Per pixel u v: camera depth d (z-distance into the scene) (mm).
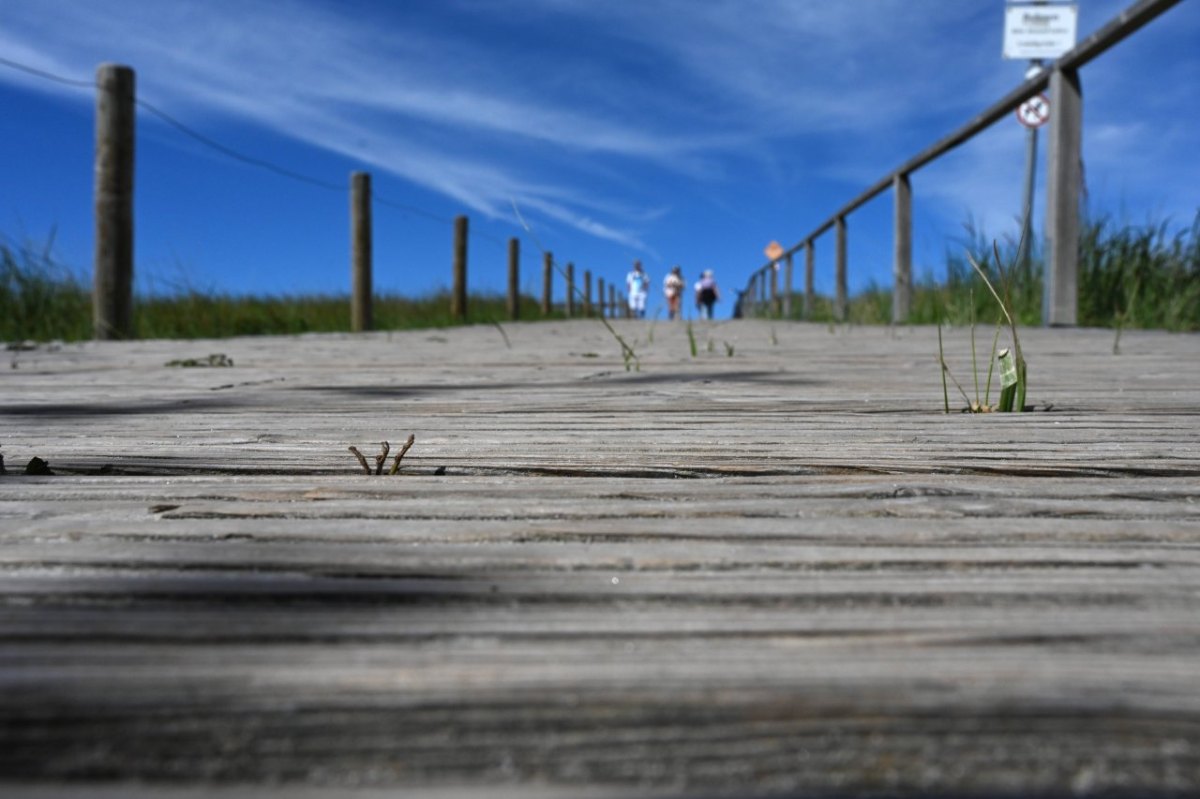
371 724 538
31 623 668
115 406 2252
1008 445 1480
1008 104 7203
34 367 4012
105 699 557
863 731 529
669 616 697
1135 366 3193
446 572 798
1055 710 546
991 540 907
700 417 1889
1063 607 717
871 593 747
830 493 1112
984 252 8312
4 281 7758
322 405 2221
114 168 7648
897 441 1537
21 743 522
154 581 765
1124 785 490
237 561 823
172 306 9422
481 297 18766
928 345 4762
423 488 1153
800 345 4941
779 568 818
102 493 1136
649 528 945
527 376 3086
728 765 505
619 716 544
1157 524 958
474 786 491
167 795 488
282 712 547
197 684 575
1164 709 547
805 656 619
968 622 682
